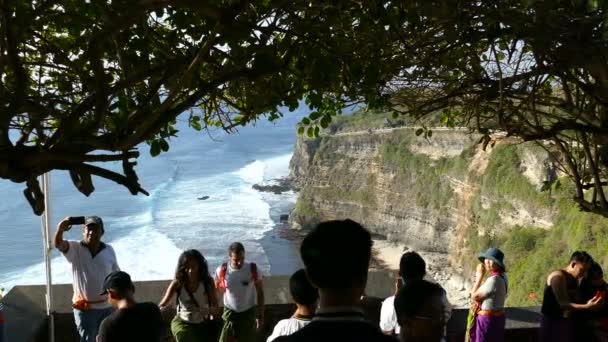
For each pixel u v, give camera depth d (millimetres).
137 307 4367
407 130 81062
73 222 6730
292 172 105562
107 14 2918
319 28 3809
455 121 6926
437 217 73875
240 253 6910
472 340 6996
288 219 86812
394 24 4105
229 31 3086
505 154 65375
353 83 4379
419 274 5195
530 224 60625
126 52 3977
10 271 61594
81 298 6797
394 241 79812
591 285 6684
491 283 6855
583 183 6176
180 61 3250
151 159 120438
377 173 82875
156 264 66250
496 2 3865
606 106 4699
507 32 4176
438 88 5711
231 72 3258
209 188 101688
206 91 3113
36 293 8062
